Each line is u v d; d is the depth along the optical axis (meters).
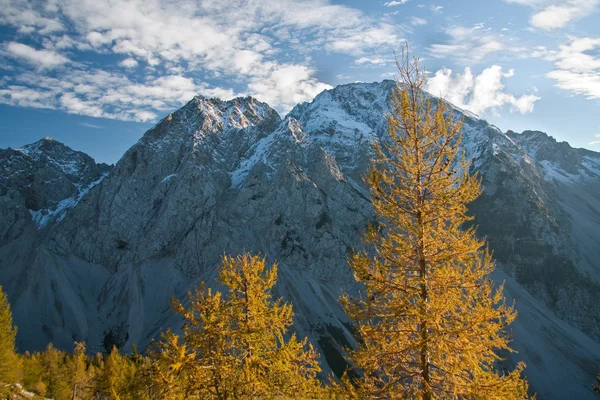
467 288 12.30
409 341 12.36
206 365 15.01
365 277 13.01
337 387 12.80
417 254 12.91
